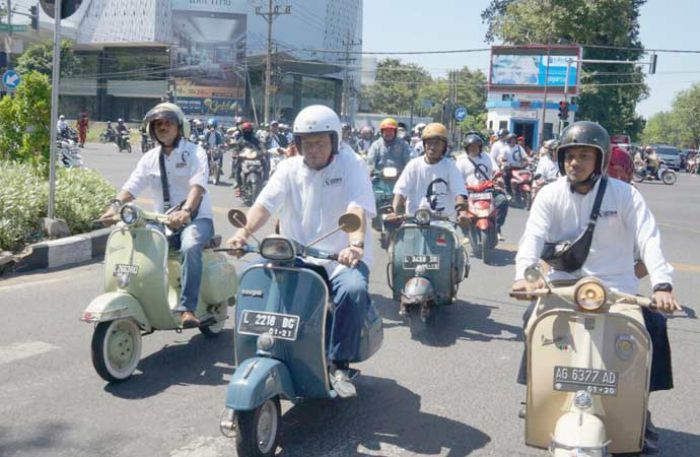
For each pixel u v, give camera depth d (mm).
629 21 49438
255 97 70750
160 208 6145
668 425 4992
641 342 3660
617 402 3672
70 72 65688
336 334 4488
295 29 72688
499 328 7238
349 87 81250
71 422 4758
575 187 4074
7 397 5129
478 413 5066
